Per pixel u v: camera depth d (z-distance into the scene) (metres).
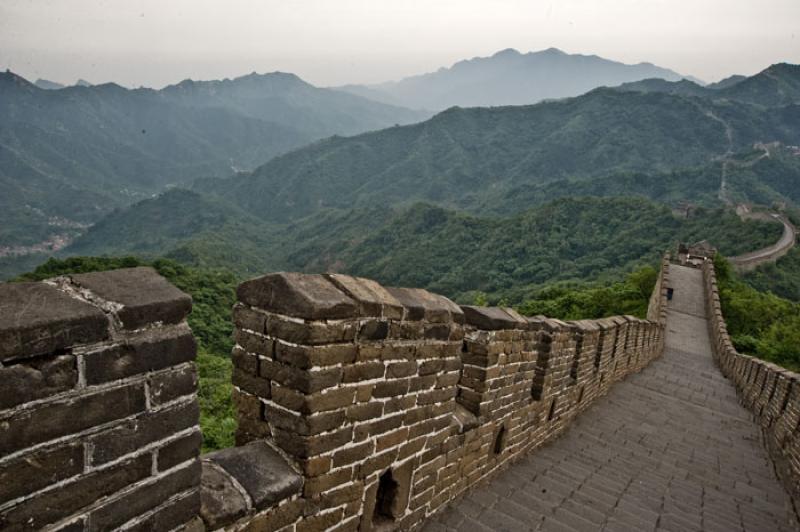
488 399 4.56
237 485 2.30
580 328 7.28
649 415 10.15
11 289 1.50
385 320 2.88
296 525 2.59
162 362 1.77
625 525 5.00
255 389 2.68
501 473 5.38
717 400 13.23
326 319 2.49
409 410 3.30
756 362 13.32
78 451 1.58
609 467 6.72
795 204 93.62
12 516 1.44
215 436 7.50
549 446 6.93
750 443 9.79
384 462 3.16
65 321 1.48
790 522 6.18
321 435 2.59
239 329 2.70
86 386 1.57
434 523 3.97
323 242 115.75
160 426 1.80
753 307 26.77
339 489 2.81
